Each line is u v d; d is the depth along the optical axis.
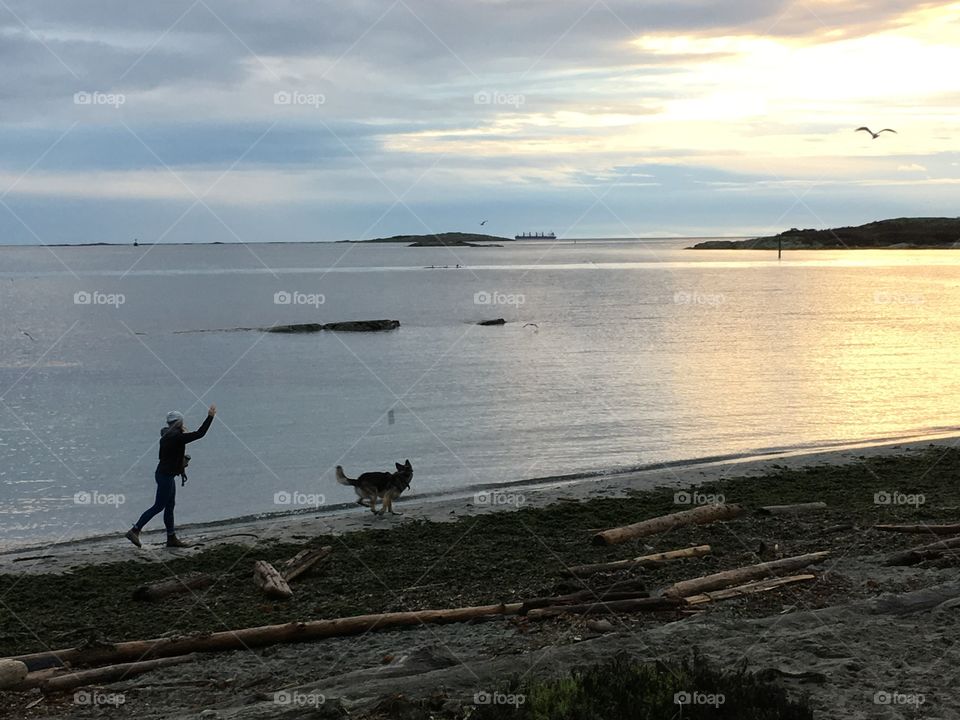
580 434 27.59
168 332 61.91
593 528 16.67
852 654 9.27
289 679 9.52
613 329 64.38
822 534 15.61
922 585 12.20
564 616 11.32
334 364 45.41
